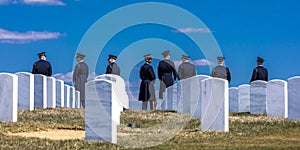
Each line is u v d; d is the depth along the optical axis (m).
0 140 16.66
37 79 28.53
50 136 18.39
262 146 16.11
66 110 27.58
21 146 15.80
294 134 18.61
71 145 15.91
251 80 30.06
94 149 15.46
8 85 21.70
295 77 22.34
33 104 27.23
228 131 19.45
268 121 21.98
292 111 22.47
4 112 21.70
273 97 24.69
